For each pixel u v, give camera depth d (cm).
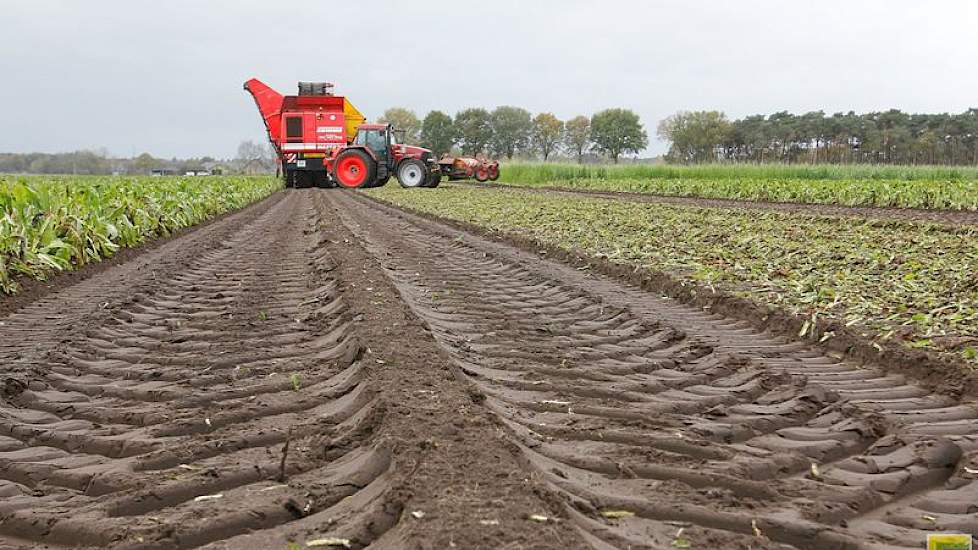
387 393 407
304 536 277
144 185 1816
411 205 2378
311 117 3703
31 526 295
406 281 923
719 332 682
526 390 484
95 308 756
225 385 490
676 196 3128
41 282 888
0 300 779
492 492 285
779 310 716
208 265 1100
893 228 1470
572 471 349
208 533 282
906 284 830
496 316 730
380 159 3553
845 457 393
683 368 562
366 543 265
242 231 1703
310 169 3769
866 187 2489
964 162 6731
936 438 398
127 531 283
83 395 479
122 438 394
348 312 653
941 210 2161
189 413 430
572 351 597
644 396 485
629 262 1052
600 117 11181
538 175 4688
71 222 1041
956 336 604
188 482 325
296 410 433
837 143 7712
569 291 870
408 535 253
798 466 372
